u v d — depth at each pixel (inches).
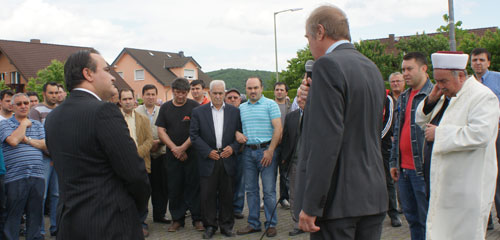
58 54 1395.2
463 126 122.9
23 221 245.1
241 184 243.8
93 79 99.0
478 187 121.7
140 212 104.3
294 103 292.0
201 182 209.3
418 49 1149.7
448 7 434.9
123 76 1713.8
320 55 97.1
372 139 91.7
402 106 164.4
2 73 1390.3
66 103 97.6
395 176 164.9
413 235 161.5
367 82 89.5
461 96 125.1
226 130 209.2
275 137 204.4
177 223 225.9
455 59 122.7
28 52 1346.0
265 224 210.1
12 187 191.0
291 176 205.0
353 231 89.6
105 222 93.1
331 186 87.0
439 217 125.6
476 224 122.1
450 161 124.2
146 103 252.8
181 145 222.4
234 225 230.5
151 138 224.5
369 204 88.6
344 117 86.4
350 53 91.7
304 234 208.7
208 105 213.5
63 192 95.1
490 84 217.2
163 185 240.2
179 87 222.2
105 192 94.2
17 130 192.1
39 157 199.8
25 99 197.8
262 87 213.2
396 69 1200.2
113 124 93.7
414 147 150.3
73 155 92.9
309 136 85.4
